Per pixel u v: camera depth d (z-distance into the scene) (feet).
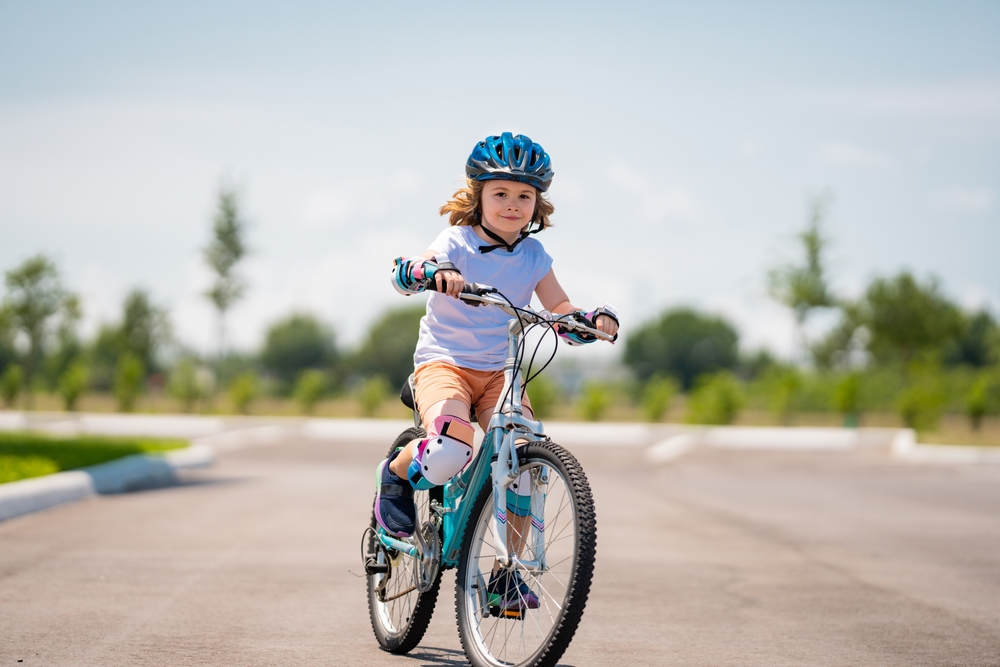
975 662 17.24
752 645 18.28
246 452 79.00
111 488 45.14
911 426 128.98
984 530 36.91
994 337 177.99
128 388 160.04
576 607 13.82
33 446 53.93
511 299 16.71
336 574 24.97
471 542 15.70
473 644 15.44
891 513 42.60
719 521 38.60
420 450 15.81
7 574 24.12
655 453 87.51
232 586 23.15
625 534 34.09
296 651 17.17
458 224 16.88
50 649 16.96
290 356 348.59
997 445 96.02
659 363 357.00
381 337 345.10
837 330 187.62
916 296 168.14
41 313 160.45
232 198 164.04
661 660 17.04
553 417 154.71
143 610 20.31
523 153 15.85
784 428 130.82
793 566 27.84
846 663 17.04
